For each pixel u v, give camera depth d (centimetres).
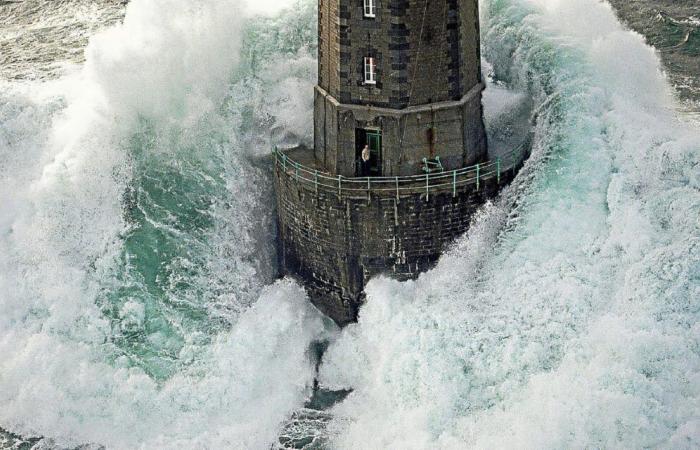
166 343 5681
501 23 6341
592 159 5653
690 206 5412
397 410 5325
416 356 5369
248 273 6009
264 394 5556
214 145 6234
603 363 5016
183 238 6012
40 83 6731
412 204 5578
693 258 5250
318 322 5903
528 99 6084
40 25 8025
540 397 5038
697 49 7681
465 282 5578
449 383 5234
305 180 5691
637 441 4806
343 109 5522
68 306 5750
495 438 4988
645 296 5200
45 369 5572
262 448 5331
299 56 6450
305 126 6178
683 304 5159
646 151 5616
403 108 5441
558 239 5512
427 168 5581
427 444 5091
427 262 5738
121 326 5734
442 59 5394
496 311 5400
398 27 5259
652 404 4872
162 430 5416
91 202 6022
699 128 6112
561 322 5250
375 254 5722
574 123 5759
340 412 5484
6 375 5588
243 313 5819
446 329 5406
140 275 5888
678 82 7219
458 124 5538
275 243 6134
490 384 5212
